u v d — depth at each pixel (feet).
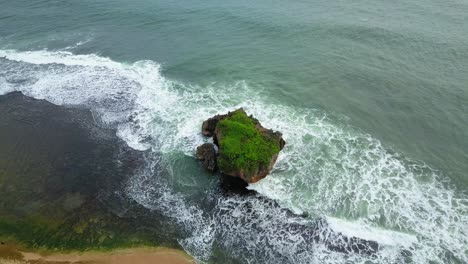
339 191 93.15
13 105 120.57
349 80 131.13
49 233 82.12
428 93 124.36
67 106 120.16
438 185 95.25
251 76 133.49
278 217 87.30
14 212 86.53
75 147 105.40
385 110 118.62
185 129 110.42
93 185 94.17
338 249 81.20
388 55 144.15
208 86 128.67
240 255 79.77
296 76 133.28
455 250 81.10
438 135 109.81
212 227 85.10
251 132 98.22
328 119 115.34
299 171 97.86
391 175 97.50
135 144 106.42
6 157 101.71
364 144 106.73
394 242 82.43
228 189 93.35
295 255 79.97
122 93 125.39
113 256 78.07
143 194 92.48
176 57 144.05
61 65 139.95
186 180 96.07
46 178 95.66
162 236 82.69
